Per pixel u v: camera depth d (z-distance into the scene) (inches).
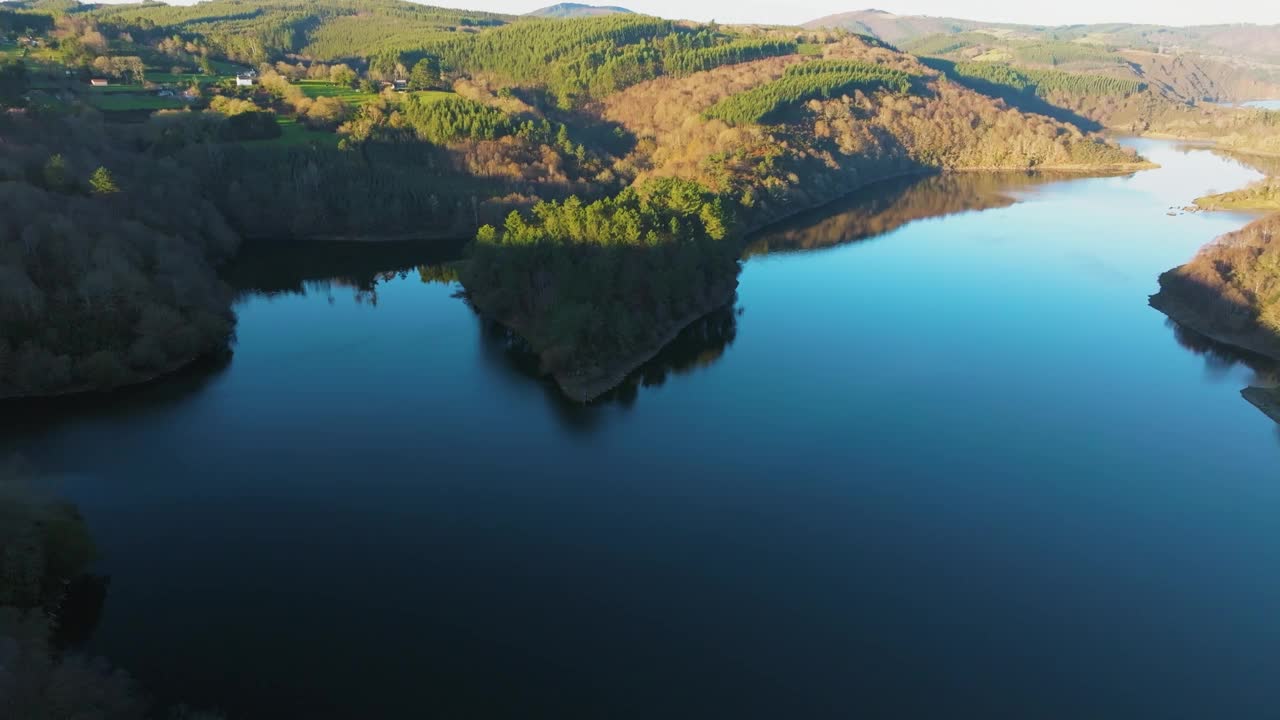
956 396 4734.3
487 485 3708.2
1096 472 3939.5
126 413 4188.0
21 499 2817.4
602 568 3166.8
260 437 4050.2
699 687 2596.0
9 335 4173.2
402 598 2947.8
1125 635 2901.1
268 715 2411.4
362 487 3646.7
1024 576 3196.4
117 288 4525.1
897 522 3523.6
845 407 4574.3
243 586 2962.6
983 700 2593.5
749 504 3629.4
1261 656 2812.5
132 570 3019.2
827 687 2620.6
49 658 2290.8
